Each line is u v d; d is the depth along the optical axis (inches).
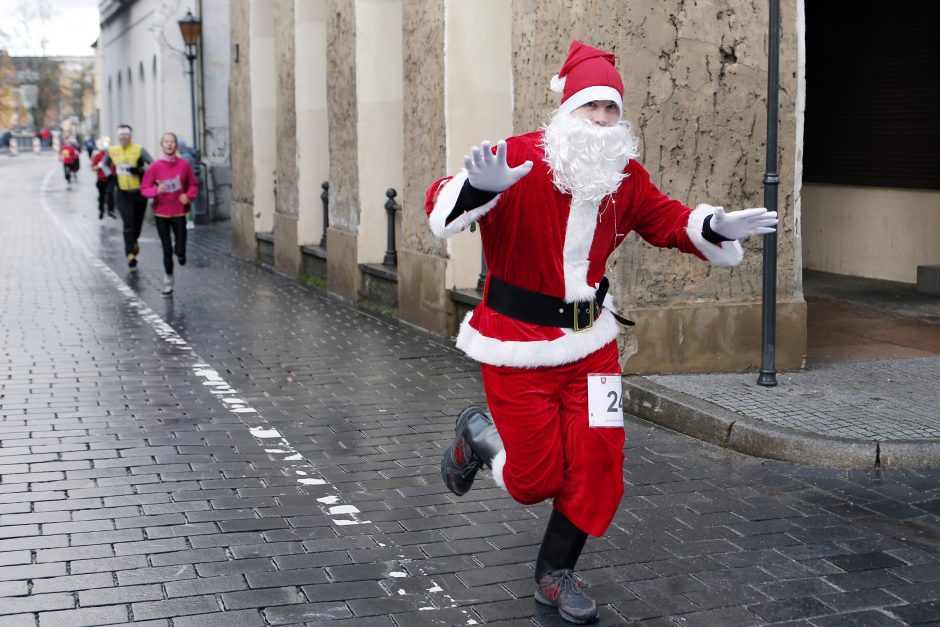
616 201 156.7
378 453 251.4
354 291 499.2
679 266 303.0
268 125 666.8
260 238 665.6
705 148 301.7
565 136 150.1
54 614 159.6
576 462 156.0
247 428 272.7
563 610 159.9
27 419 276.8
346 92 501.0
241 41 687.7
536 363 153.4
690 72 297.3
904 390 284.7
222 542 191.3
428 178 415.8
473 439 168.1
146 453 247.8
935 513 209.0
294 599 166.9
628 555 187.6
